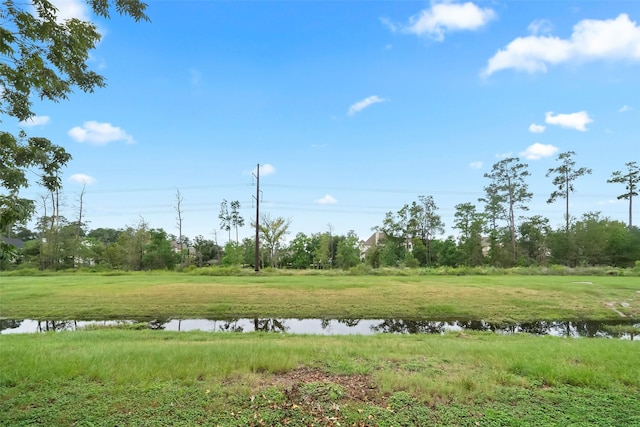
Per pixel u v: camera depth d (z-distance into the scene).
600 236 43.59
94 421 3.50
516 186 49.19
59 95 4.14
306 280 22.17
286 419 3.54
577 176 47.53
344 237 49.69
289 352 5.88
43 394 4.07
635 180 46.50
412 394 4.14
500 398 4.08
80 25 3.82
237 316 13.62
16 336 8.42
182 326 12.18
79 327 11.92
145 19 4.24
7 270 33.34
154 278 24.17
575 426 3.48
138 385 4.32
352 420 3.55
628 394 4.20
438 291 17.30
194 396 4.03
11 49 3.31
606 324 13.11
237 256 44.81
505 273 30.20
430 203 52.72
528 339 8.30
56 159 3.93
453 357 5.76
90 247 43.06
